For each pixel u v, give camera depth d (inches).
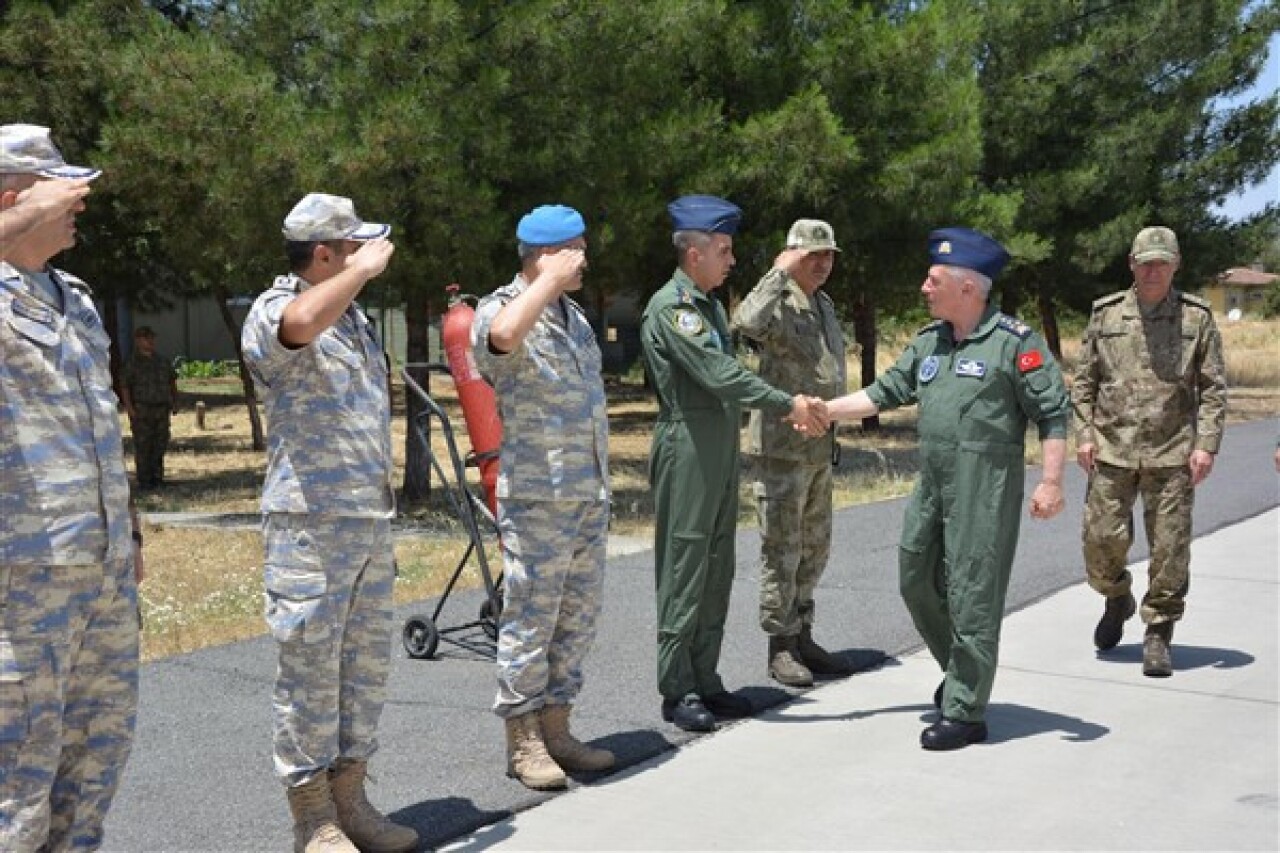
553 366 175.3
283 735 149.3
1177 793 177.8
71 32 464.4
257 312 147.7
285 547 147.8
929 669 242.1
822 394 222.8
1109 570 246.2
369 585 153.4
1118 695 224.7
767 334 219.5
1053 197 800.3
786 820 167.5
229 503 514.0
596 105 461.7
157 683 232.1
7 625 122.3
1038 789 178.9
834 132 546.3
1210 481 502.9
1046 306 998.4
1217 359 235.5
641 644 261.0
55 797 133.3
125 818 166.7
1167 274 236.5
